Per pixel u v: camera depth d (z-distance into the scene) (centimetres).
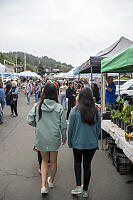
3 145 540
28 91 1457
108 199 292
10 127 758
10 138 609
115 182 342
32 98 1961
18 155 466
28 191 313
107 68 425
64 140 305
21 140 589
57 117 290
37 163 420
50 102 289
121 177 361
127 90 1372
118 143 359
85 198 295
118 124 433
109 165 411
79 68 830
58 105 295
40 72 9819
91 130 279
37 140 291
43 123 288
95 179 352
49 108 285
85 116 272
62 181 346
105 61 442
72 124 281
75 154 294
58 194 305
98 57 570
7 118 933
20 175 366
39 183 338
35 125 307
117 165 379
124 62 331
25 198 294
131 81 1424
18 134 658
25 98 1938
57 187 326
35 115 300
